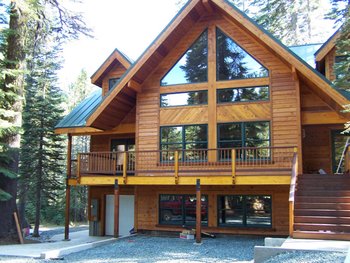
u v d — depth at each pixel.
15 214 16.47
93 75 19.84
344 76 12.98
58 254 11.75
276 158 14.91
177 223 16.77
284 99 15.19
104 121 17.55
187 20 15.97
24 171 22.88
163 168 16.36
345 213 11.14
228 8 14.67
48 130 22.77
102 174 17.72
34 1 15.21
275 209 15.36
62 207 34.09
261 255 9.12
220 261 10.27
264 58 15.67
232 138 15.71
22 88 16.95
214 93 16.12
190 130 16.34
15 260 11.00
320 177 12.99
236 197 16.03
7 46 16.81
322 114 14.90
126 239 15.50
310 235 10.62
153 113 16.89
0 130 15.01
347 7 12.63
